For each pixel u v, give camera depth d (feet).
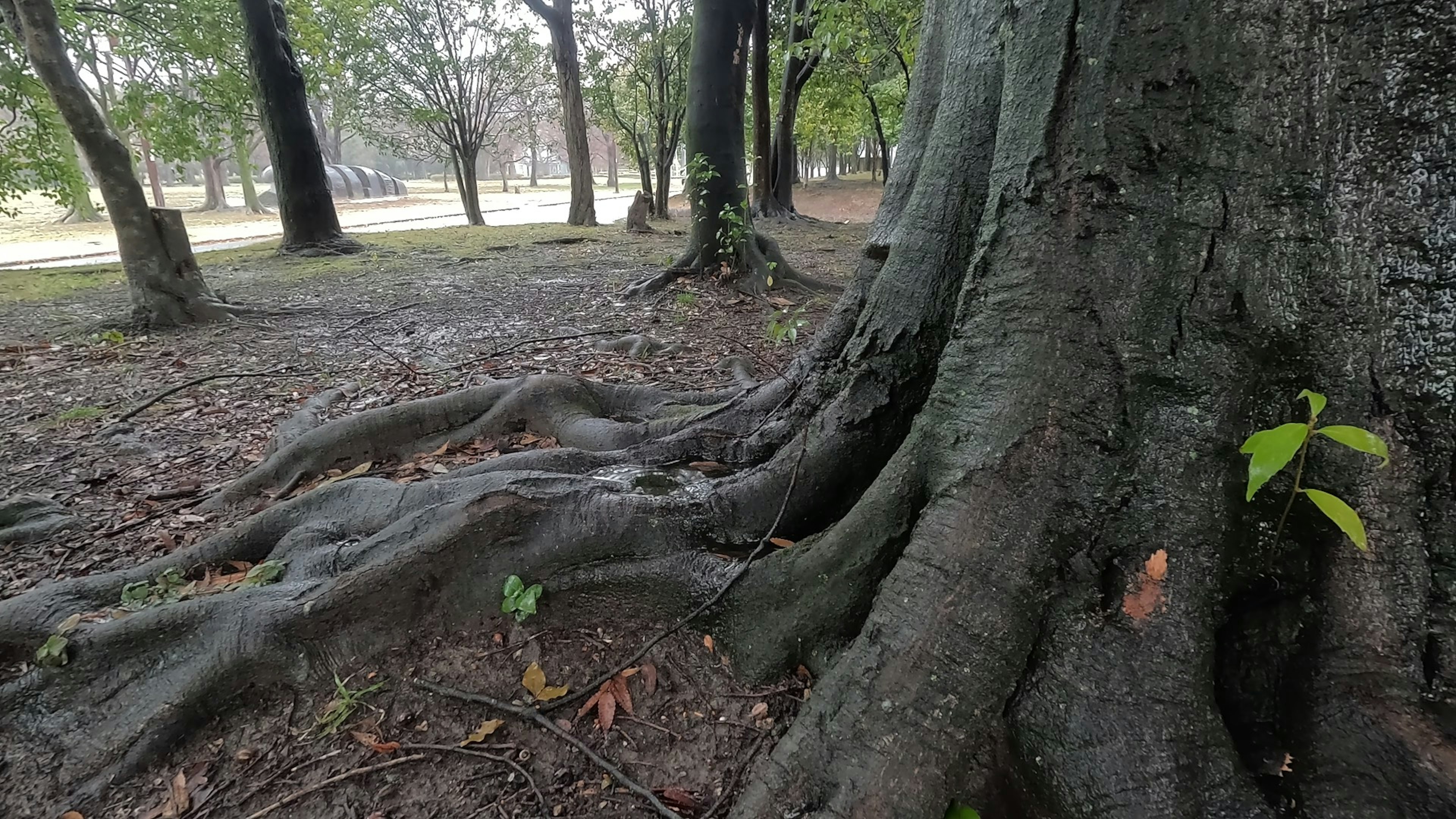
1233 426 5.72
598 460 12.00
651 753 7.84
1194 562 5.93
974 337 7.25
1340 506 4.49
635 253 47.44
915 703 6.64
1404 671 5.38
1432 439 5.09
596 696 8.41
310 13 51.78
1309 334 5.35
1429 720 5.29
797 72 68.69
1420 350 5.03
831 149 158.92
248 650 8.39
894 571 7.35
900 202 10.91
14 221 84.53
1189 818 5.65
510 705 8.23
